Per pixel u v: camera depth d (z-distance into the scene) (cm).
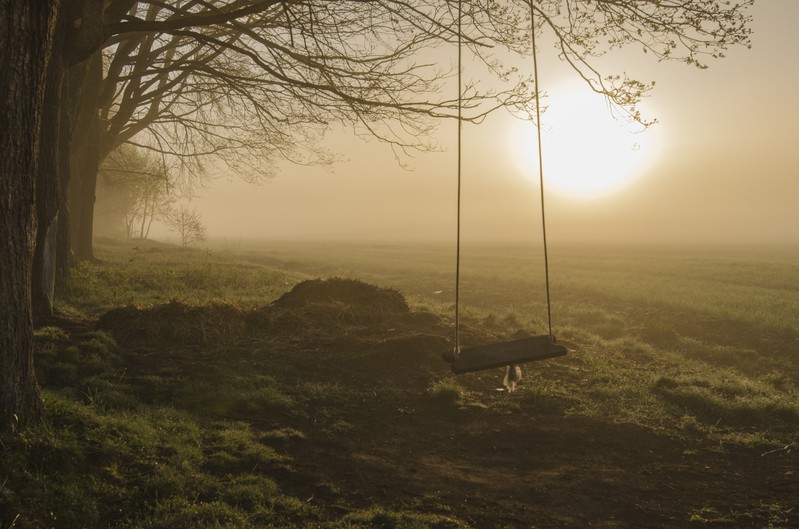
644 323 1780
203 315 1048
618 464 658
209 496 522
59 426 558
